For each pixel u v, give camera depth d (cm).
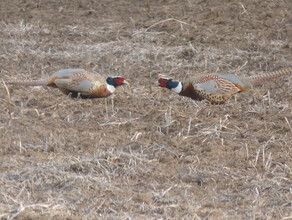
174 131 1153
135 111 1251
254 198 915
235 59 1540
